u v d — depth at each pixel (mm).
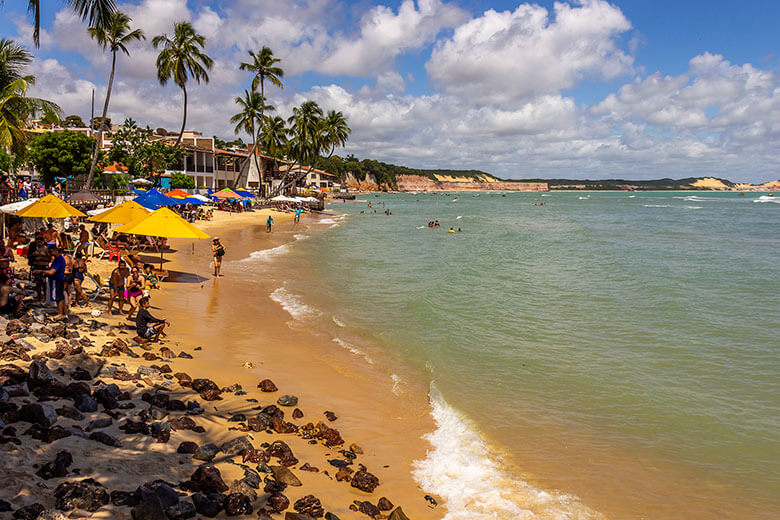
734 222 63938
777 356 12000
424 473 6777
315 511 5262
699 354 12141
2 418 5500
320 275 22656
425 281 21609
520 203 141500
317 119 83062
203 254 27594
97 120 77062
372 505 5656
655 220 68875
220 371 9914
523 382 10305
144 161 53656
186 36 52844
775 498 6477
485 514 5867
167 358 10141
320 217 68188
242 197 57938
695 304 17406
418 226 56625
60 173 45750
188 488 5117
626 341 13172
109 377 7992
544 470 6992
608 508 6141
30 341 8844
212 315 14695
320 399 9102
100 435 5703
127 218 20109
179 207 42375
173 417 6879
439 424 8344
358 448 7266
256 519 4910
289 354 11578
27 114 24078
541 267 26172
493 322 14930
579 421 8594
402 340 12969
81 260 13008
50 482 4613
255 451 6359
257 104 73438
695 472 7062
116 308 13273
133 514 4324
